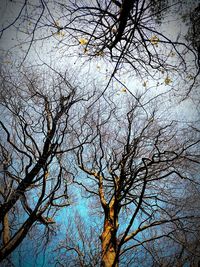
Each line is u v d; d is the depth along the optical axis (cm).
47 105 952
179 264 1234
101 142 1143
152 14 531
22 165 984
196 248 1148
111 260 975
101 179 1239
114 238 1019
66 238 1263
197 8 539
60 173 906
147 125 1136
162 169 1048
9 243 809
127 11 447
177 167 1135
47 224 976
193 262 1152
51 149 877
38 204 841
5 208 823
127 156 1098
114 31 530
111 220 1058
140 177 1118
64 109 937
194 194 1180
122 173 1087
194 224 1123
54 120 915
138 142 1099
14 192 835
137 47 585
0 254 785
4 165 929
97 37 517
